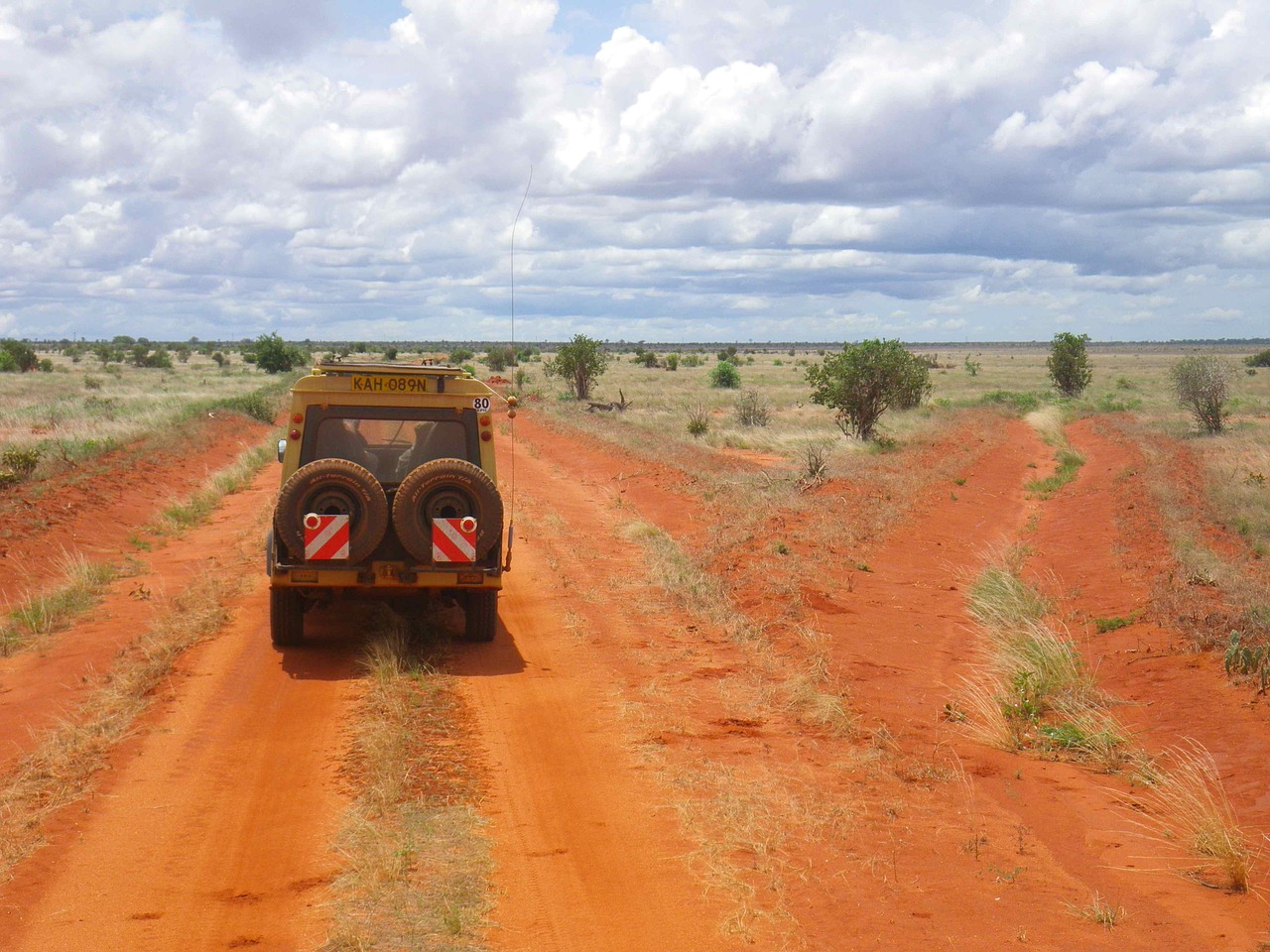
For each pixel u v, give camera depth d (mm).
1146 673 9125
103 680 8508
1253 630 9359
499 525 9469
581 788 6492
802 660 9422
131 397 46656
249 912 4891
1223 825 5828
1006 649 9945
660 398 56000
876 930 4750
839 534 15461
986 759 7262
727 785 6527
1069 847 5789
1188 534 15148
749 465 26891
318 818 5984
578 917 4871
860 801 6320
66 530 14750
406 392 9984
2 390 52281
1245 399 52094
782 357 167500
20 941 4605
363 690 8453
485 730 7578
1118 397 59719
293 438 9883
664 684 8789
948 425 37469
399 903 4953
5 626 10117
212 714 7809
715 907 4977
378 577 9352
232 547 14773
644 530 16062
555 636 10398
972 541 17062
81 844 5605
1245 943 4641
